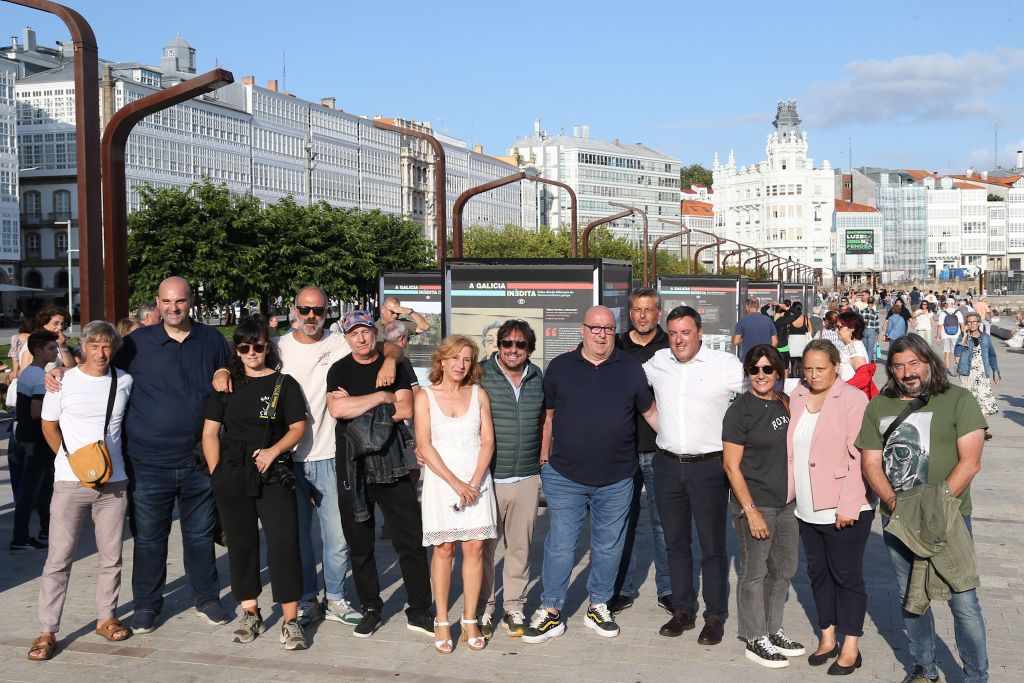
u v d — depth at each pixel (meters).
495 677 6.25
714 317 20.67
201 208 53.41
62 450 6.93
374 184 121.75
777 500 6.54
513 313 11.23
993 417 19.52
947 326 28.38
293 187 106.06
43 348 9.41
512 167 166.88
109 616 7.04
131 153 83.44
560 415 7.11
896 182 188.38
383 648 6.81
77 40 10.36
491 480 6.94
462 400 6.91
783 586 6.65
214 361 7.43
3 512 11.23
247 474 6.88
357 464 7.00
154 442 7.17
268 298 58.59
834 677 6.27
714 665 6.48
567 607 7.77
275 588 6.87
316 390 7.39
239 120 97.12
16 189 89.25
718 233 190.50
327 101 123.06
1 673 6.36
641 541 9.84
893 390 6.10
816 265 177.25
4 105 87.94
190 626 7.29
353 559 7.14
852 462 6.29
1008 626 7.16
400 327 10.04
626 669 6.40
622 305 13.69
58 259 92.94
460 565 8.88
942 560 5.82
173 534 10.09
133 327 10.09
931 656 6.07
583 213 189.38
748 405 6.57
